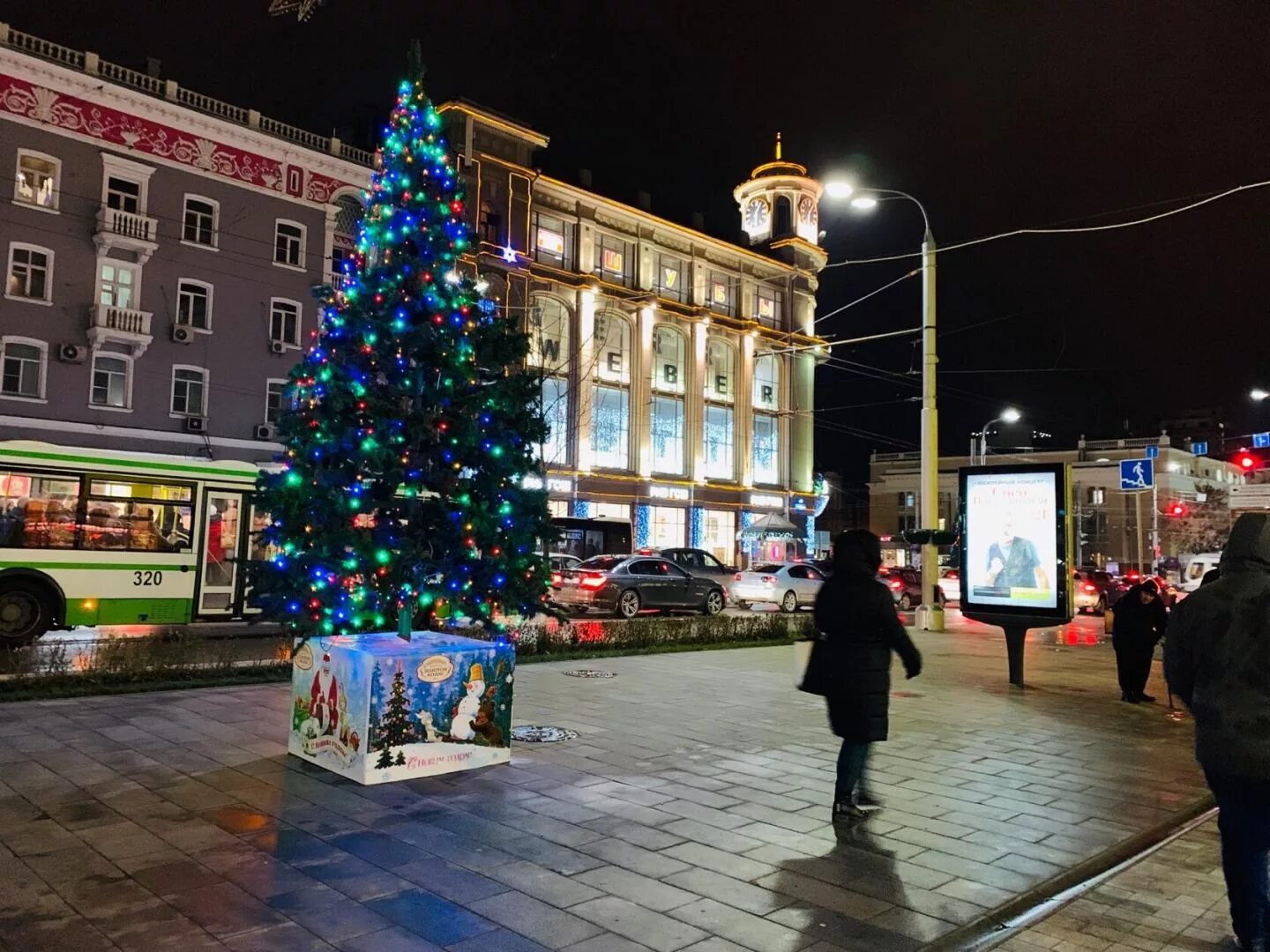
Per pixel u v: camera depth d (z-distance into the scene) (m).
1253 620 3.83
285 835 5.30
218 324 31.83
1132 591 11.33
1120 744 8.67
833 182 21.33
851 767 5.92
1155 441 67.31
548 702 10.03
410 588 7.61
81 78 28.80
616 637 15.24
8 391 27.81
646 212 46.09
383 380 7.91
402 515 7.93
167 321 30.77
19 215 28.02
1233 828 3.95
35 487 14.76
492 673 7.08
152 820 5.51
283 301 33.41
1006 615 12.48
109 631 17.83
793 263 55.03
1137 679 11.23
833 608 5.98
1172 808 6.50
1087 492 68.31
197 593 16.31
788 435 53.75
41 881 4.53
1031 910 4.70
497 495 7.91
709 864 5.07
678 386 48.41
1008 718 9.98
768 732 8.64
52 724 8.12
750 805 6.22
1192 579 34.12
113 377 29.84
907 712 10.19
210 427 31.53
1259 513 4.10
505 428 8.07
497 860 5.00
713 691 10.98
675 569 24.25
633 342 46.16
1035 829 5.94
